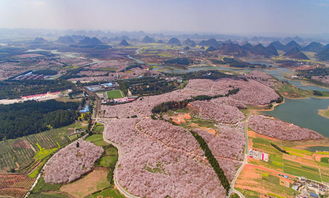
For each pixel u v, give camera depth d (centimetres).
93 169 13825
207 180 12319
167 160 13825
